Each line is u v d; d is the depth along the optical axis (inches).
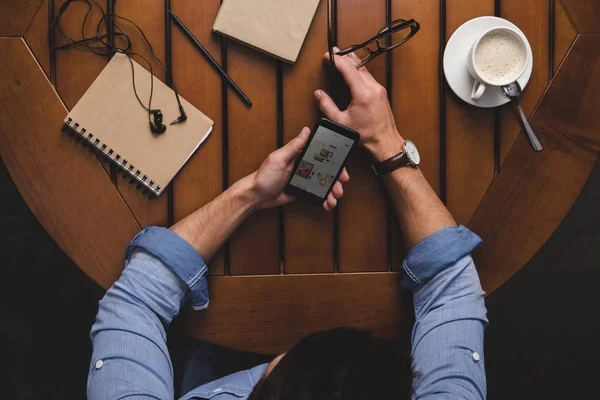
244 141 40.6
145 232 38.3
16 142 39.0
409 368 25.1
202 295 38.6
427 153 41.5
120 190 39.9
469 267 38.0
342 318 41.5
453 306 36.7
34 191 39.2
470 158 41.7
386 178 40.0
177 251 36.8
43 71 39.1
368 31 40.9
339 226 41.4
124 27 39.7
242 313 40.9
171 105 39.7
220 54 40.3
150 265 36.7
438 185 41.8
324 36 40.6
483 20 39.6
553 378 66.0
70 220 39.4
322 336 25.4
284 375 24.6
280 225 41.3
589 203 66.3
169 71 40.1
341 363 24.4
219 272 40.8
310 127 40.9
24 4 38.9
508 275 41.6
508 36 38.2
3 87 38.9
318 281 41.3
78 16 39.4
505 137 41.6
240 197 38.7
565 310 66.4
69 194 39.4
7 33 38.9
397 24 41.0
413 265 38.6
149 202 40.1
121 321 34.6
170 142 39.7
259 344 41.1
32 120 39.1
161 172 39.6
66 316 61.8
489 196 41.6
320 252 41.4
